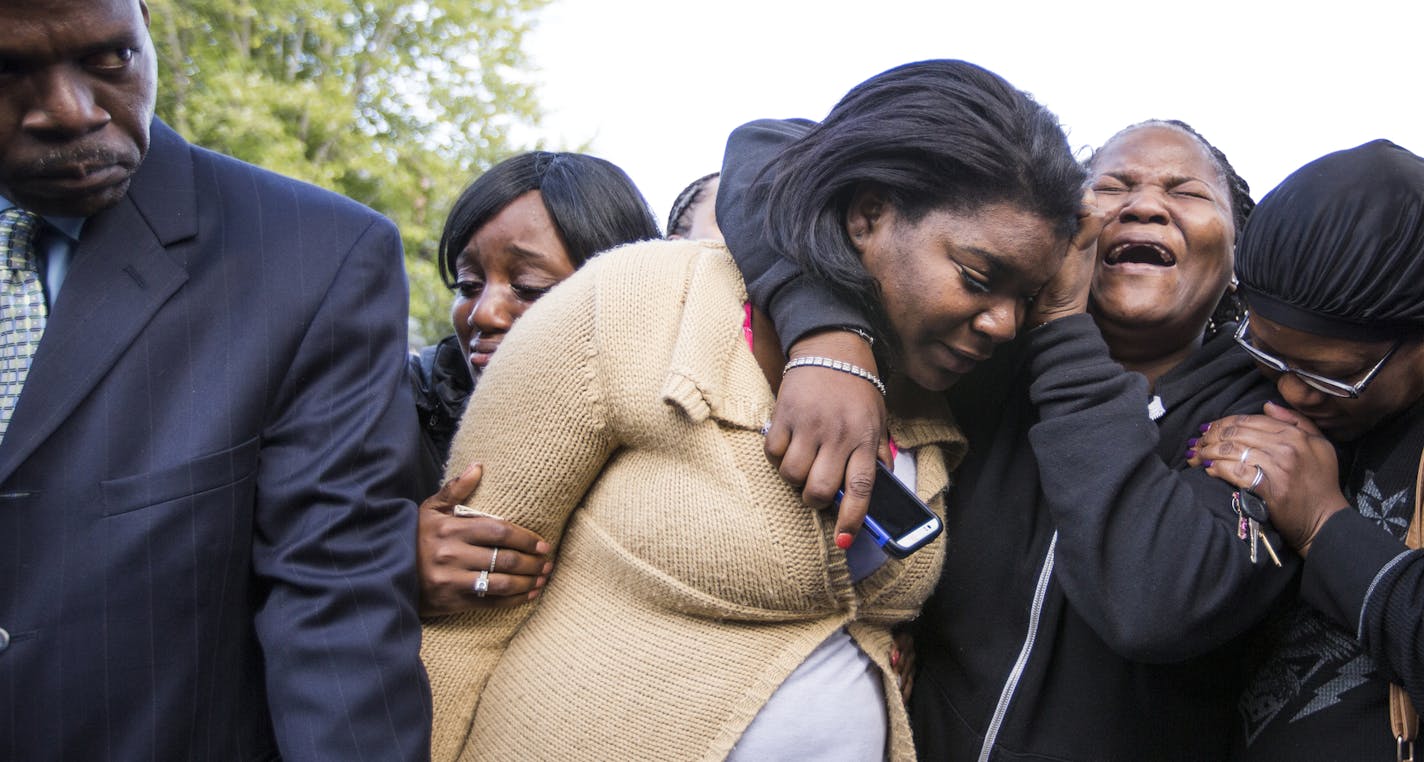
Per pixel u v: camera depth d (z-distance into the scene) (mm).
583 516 1665
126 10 1341
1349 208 1506
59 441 1406
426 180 11883
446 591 1622
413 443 1627
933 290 1507
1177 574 1553
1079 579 1615
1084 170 1527
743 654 1571
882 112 1533
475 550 1614
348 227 1609
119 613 1400
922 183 1494
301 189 1621
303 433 1527
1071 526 1616
